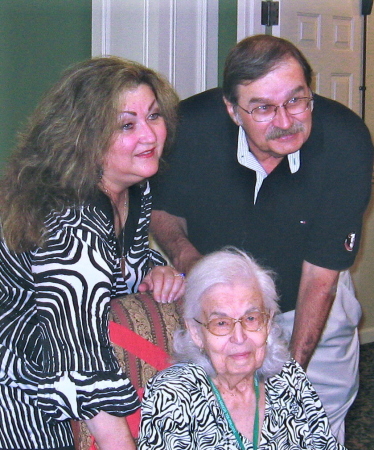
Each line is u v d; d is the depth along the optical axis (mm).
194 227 2143
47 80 3426
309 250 2018
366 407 3553
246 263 1594
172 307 1645
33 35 3355
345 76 3936
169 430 1509
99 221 1373
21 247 1338
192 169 2059
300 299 2033
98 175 1416
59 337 1312
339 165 1937
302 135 1789
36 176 1354
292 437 1636
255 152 1943
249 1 3551
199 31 3459
